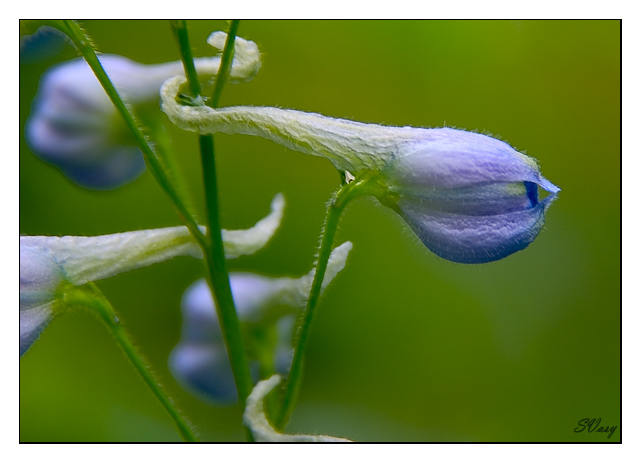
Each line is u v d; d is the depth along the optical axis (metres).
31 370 0.23
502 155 0.17
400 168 0.17
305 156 0.24
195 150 0.24
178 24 0.17
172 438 0.23
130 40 0.23
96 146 0.18
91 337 0.23
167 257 0.18
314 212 0.24
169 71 0.18
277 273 0.24
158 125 0.18
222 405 0.19
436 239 0.17
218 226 0.17
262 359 0.19
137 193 0.23
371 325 0.24
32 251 0.18
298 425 0.23
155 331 0.23
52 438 0.22
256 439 0.17
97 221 0.23
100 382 0.23
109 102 0.18
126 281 0.23
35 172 0.23
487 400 0.24
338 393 0.24
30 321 0.18
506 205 0.17
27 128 0.18
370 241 0.24
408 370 0.24
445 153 0.17
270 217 0.18
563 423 0.24
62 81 0.18
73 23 0.17
